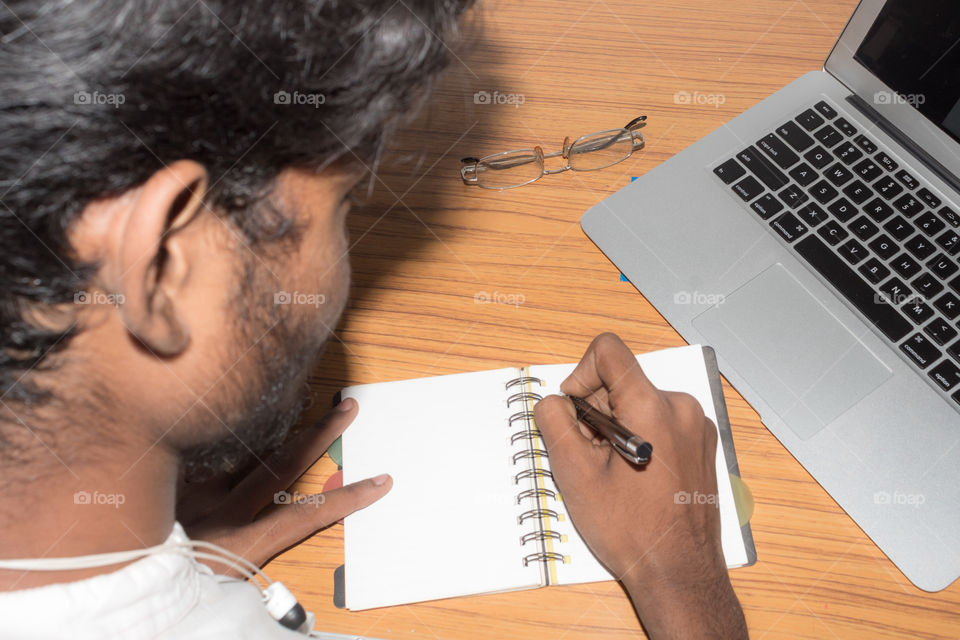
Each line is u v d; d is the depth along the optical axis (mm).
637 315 752
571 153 831
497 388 720
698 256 764
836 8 932
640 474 619
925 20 732
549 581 641
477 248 795
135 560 363
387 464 694
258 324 393
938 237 741
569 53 915
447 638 631
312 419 726
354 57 322
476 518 665
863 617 622
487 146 845
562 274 777
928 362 688
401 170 839
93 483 356
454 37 360
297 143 336
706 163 812
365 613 643
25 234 295
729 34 919
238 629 406
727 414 699
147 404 366
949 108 746
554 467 646
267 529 657
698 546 608
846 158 792
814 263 744
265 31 295
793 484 669
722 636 585
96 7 271
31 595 322
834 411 680
